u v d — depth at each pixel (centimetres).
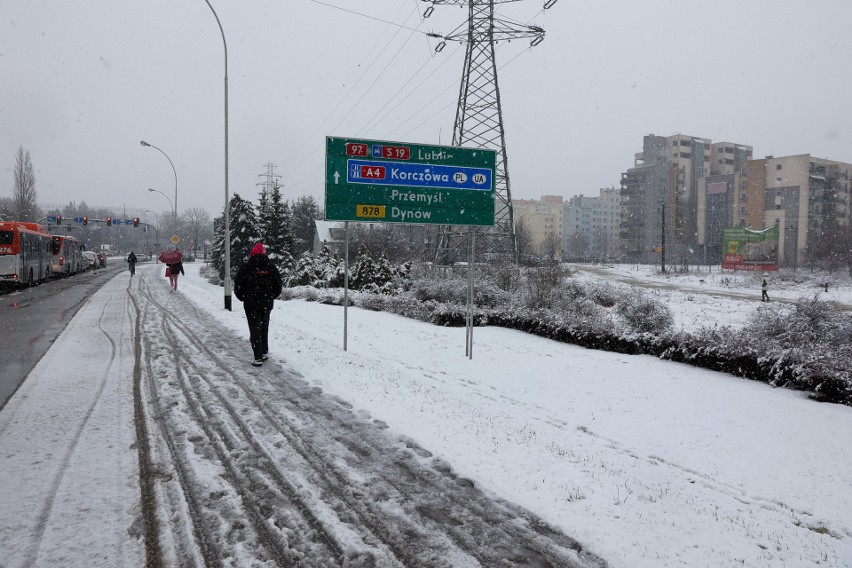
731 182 9000
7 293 2353
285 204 3475
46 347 985
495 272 2191
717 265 7056
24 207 6975
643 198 9731
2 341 1051
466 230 2572
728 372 927
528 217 14100
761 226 8519
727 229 5231
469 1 2392
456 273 2258
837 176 8381
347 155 991
